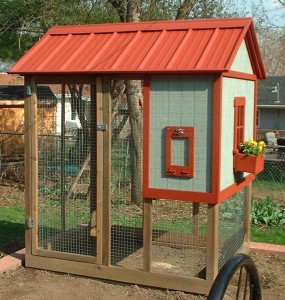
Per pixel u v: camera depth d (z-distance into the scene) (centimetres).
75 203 623
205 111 505
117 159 668
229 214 611
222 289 223
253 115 634
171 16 1232
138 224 721
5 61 1488
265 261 660
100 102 556
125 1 1077
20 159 1535
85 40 600
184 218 837
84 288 558
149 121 530
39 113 615
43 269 606
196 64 498
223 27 547
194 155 512
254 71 628
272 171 1612
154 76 523
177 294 535
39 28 1335
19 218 935
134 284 560
